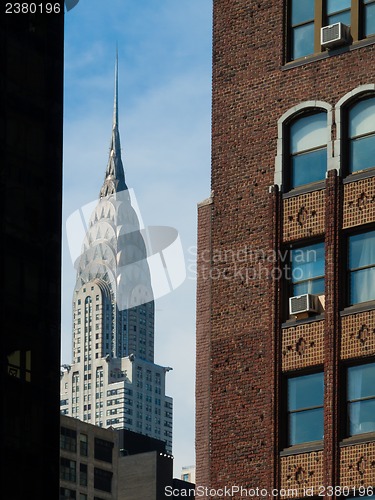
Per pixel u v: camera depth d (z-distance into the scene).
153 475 179.50
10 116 84.06
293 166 77.56
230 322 77.62
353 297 73.94
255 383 75.69
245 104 80.00
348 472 71.38
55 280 84.06
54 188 85.38
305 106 77.31
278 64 79.25
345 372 73.06
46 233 84.38
